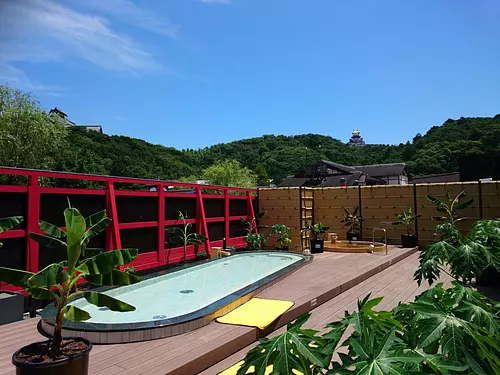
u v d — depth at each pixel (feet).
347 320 5.08
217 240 35.37
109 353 11.81
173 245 29.91
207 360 11.82
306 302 17.97
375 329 4.81
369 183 130.21
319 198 44.78
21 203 18.76
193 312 14.89
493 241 8.56
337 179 128.16
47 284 8.11
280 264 31.35
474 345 4.49
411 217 39.78
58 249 20.30
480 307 5.14
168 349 12.10
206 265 28.66
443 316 4.68
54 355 8.32
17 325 14.87
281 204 41.06
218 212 35.73
